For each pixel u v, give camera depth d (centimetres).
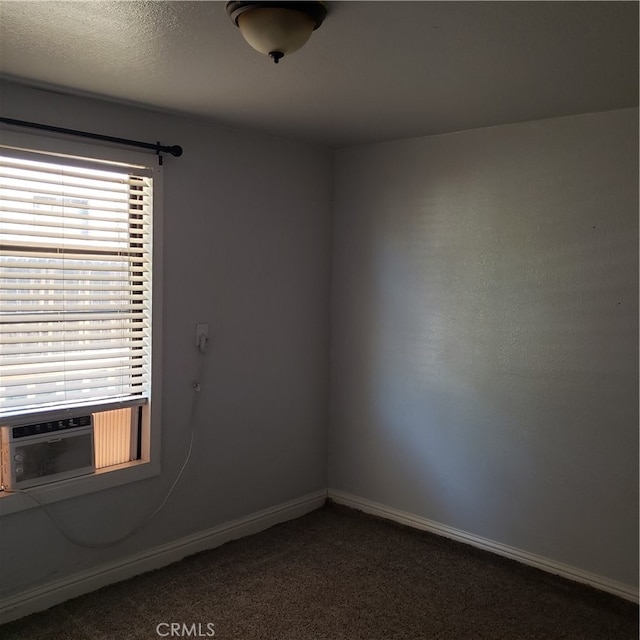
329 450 375
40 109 240
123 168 267
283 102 259
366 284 353
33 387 247
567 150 277
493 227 301
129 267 272
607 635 245
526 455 296
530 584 283
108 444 278
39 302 249
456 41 188
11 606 243
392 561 302
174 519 298
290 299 345
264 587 275
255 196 320
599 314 271
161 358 284
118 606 256
